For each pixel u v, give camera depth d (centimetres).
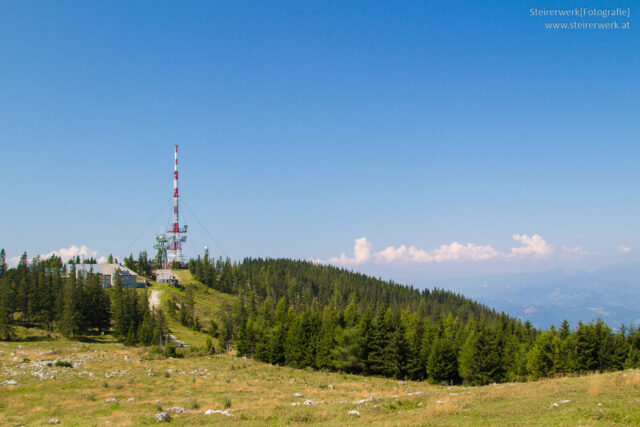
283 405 3628
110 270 18688
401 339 8606
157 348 9288
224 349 11706
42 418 3388
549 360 7794
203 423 2933
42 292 12494
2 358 6938
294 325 9719
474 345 8062
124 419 3195
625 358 8038
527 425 2161
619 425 2062
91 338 12444
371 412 2959
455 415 2567
